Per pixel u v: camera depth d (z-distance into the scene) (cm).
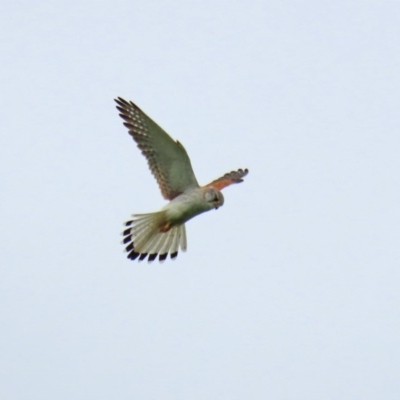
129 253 1772
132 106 1716
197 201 1764
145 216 1767
